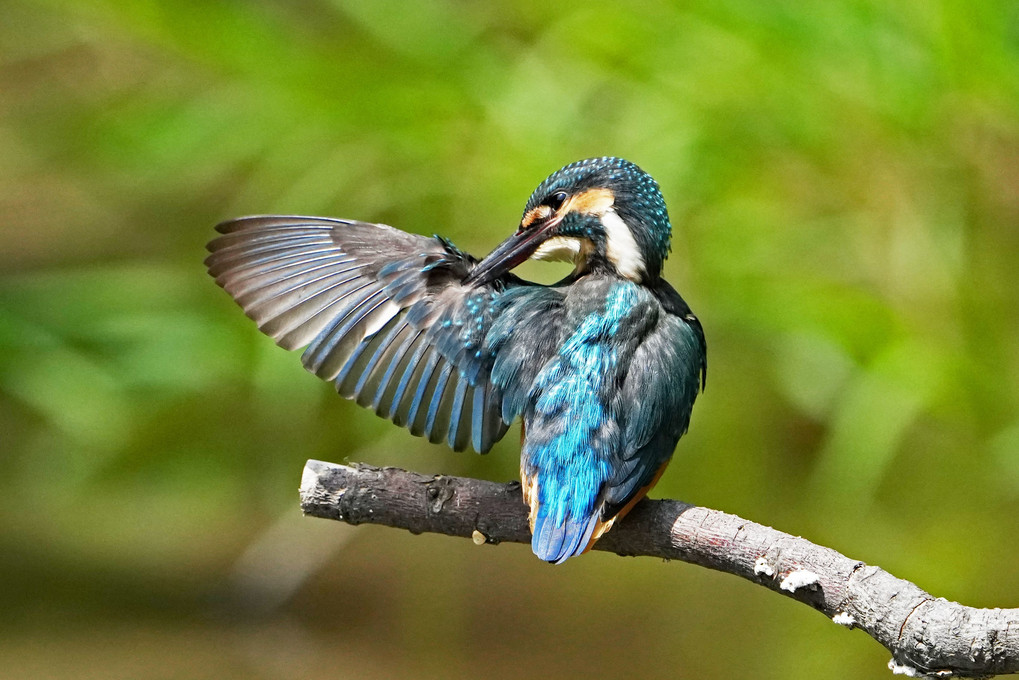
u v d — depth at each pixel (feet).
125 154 37.88
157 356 37.17
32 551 44.37
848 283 35.22
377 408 20.08
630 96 34.37
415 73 35.14
